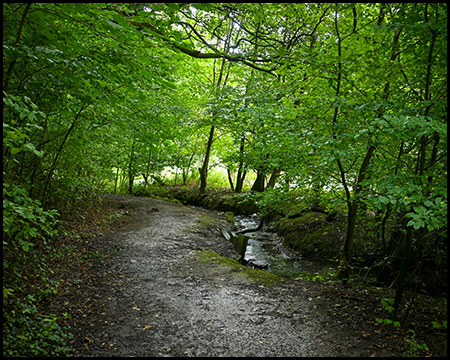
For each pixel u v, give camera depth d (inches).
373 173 200.8
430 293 228.8
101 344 138.0
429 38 154.0
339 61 175.9
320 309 179.2
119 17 134.4
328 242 323.6
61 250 235.8
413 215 121.4
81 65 151.6
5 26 140.9
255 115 212.4
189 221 418.3
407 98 191.6
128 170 610.2
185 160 698.8
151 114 274.7
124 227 359.3
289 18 269.1
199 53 252.7
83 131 253.8
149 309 173.6
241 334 151.6
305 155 216.4
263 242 394.0
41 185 246.2
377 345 141.6
